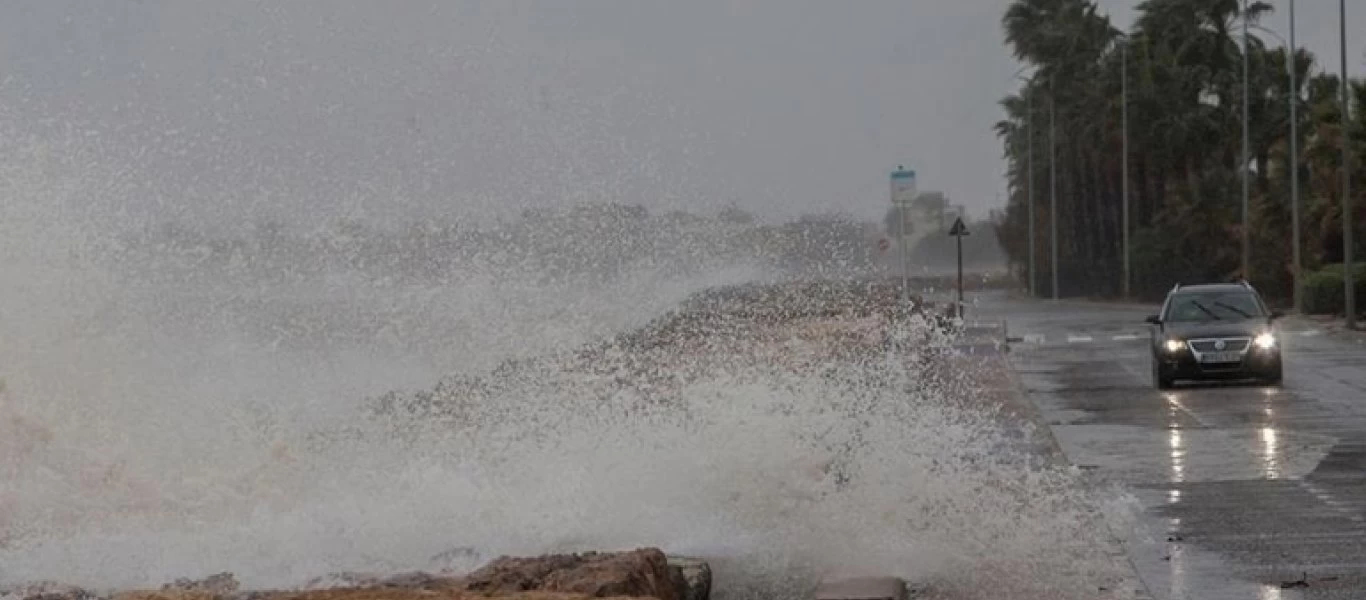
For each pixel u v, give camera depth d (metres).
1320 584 25.81
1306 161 163.88
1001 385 68.12
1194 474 40.22
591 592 21.69
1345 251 119.44
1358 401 60.59
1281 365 70.44
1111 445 47.44
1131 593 25.48
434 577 23.81
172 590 23.23
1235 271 186.00
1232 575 26.75
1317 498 35.41
